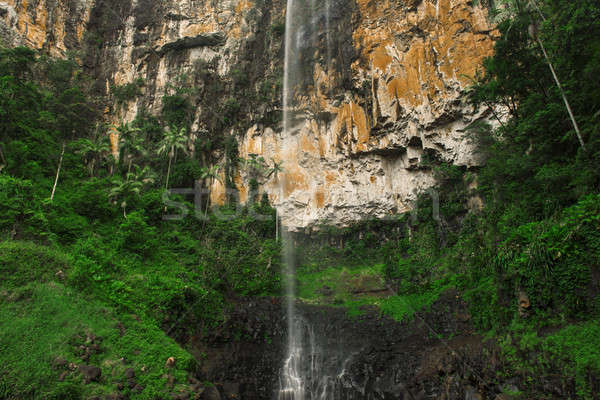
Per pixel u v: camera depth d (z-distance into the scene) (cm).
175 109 3722
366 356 1647
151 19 4078
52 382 966
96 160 3095
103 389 1020
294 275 2683
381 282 2480
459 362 1195
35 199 1794
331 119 3559
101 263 1585
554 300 945
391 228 3136
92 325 1209
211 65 3953
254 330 1864
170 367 1217
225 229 2898
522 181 1281
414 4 3142
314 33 3753
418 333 1661
